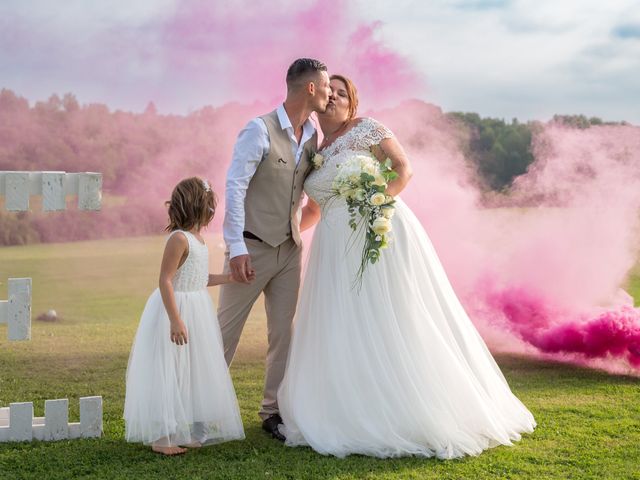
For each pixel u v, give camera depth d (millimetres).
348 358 3182
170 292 2939
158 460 2969
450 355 3275
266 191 3352
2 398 4211
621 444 3270
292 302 3523
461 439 3102
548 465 2965
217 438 3111
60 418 3238
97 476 2768
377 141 3441
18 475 2764
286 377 3398
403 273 3332
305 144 3465
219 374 3080
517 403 3609
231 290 3428
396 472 2844
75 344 5922
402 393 3131
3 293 8094
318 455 3072
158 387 2943
